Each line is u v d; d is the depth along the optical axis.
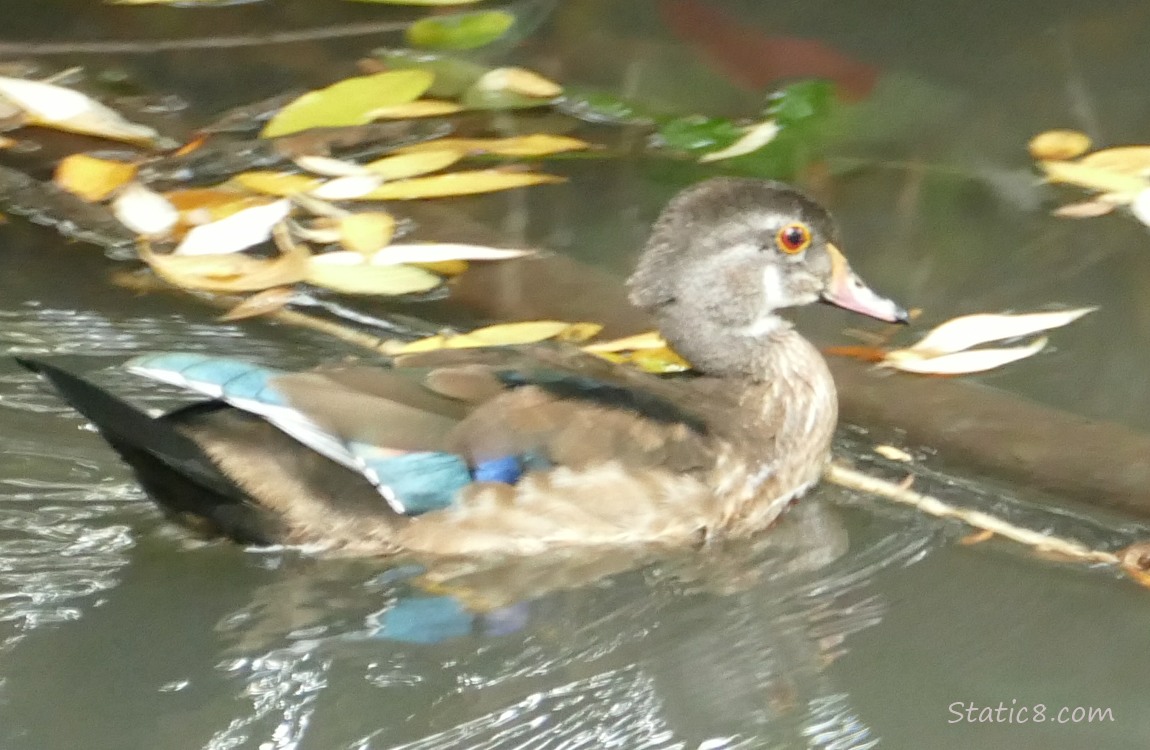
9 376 11.11
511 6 16.16
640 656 9.33
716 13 16.09
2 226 12.82
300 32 15.60
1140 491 10.64
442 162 13.59
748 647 9.45
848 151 14.33
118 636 9.06
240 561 9.71
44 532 9.81
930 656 9.41
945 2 16.31
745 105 14.93
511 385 9.89
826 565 10.20
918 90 15.09
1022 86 15.20
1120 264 12.93
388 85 14.24
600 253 12.88
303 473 9.56
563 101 14.80
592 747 8.62
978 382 11.67
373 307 12.21
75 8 15.81
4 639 8.97
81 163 13.38
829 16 16.12
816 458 10.92
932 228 13.42
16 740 8.30
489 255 12.59
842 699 9.06
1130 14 16.12
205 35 15.50
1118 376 11.67
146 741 8.35
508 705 8.85
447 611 9.54
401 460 9.53
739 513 10.45
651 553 10.17
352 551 9.75
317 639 9.20
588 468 9.84
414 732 8.59
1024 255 13.09
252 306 12.09
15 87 14.15
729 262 10.97
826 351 12.11
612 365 10.67
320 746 8.45
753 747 8.69
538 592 9.80
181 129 14.08
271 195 13.12
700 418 10.46
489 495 9.73
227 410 9.63
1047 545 10.33
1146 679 9.19
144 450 9.24
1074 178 13.76
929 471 11.02
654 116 14.63
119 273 12.35
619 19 16.02
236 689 8.76
